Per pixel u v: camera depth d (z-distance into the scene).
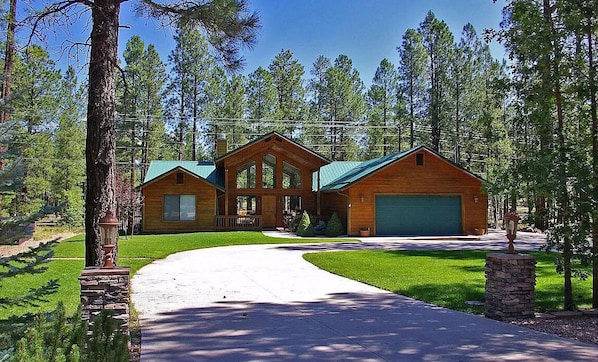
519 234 26.30
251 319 6.98
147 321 6.86
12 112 3.08
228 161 26.62
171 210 25.86
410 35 39.62
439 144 39.12
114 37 7.39
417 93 40.03
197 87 40.97
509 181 7.66
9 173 2.85
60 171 27.75
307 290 9.44
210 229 26.09
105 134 7.27
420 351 5.42
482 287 9.45
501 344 5.72
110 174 7.28
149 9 7.72
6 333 2.88
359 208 24.23
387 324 6.70
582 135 7.52
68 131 27.55
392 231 24.50
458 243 20.77
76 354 2.64
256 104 44.38
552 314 7.20
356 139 46.06
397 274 11.24
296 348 5.54
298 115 45.53
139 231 25.88
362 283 10.23
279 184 27.28
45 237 20.91
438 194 24.91
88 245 7.14
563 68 7.36
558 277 10.82
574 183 7.04
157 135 39.94
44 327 2.91
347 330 6.37
